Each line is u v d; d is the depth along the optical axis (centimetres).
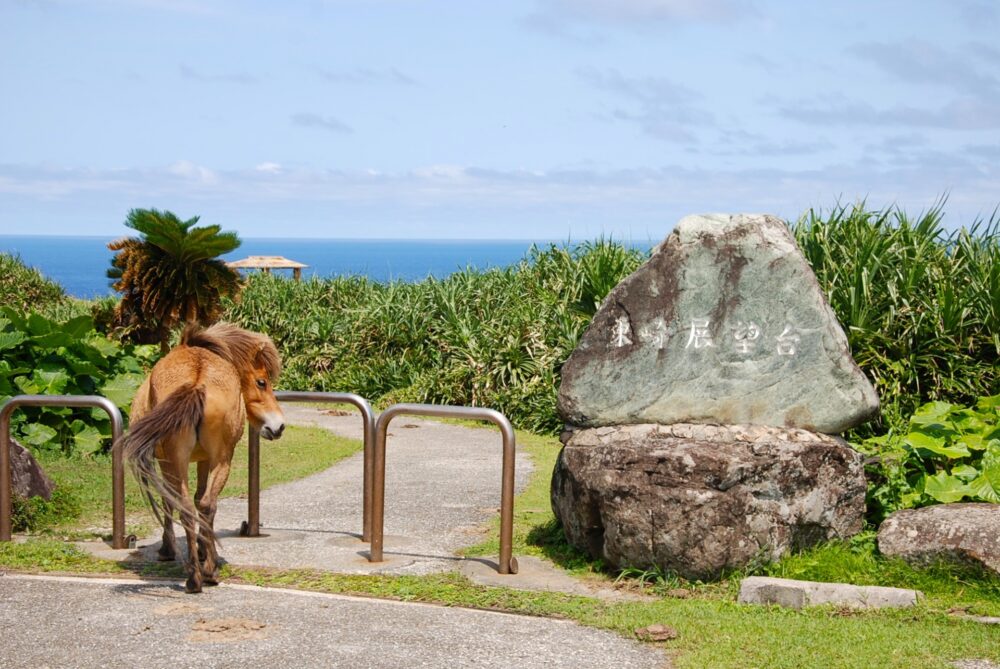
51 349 1099
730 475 612
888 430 892
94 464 1020
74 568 652
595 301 1380
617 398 684
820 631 527
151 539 742
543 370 1407
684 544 615
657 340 680
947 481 693
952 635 521
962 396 970
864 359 973
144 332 1611
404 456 1171
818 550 635
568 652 505
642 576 627
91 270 14412
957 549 603
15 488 779
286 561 686
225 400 617
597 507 652
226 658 492
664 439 648
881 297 1010
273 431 673
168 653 498
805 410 658
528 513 860
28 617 552
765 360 663
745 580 595
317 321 1792
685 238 682
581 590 625
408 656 498
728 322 670
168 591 606
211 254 1391
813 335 659
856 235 1042
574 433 703
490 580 644
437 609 578
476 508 888
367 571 659
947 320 976
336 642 517
